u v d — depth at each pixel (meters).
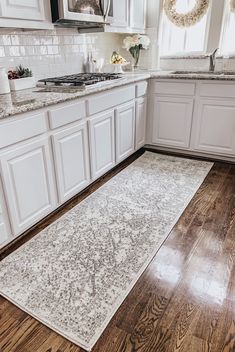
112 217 2.05
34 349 1.16
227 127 2.80
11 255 1.68
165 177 2.66
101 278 1.50
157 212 2.10
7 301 1.38
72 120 2.00
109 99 2.37
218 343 1.18
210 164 2.95
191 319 1.28
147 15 3.32
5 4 1.66
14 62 2.18
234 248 1.73
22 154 1.64
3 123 1.48
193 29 3.27
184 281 1.48
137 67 3.47
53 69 2.56
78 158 2.16
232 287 1.44
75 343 1.18
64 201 2.13
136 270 1.56
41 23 1.95
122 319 1.28
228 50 3.17
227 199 2.27
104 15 2.41
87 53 2.97
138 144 3.15
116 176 2.70
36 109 1.67
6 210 1.63
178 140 3.12
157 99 3.05
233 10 2.92
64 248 1.73
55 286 1.46
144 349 1.16
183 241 1.79
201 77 2.69
